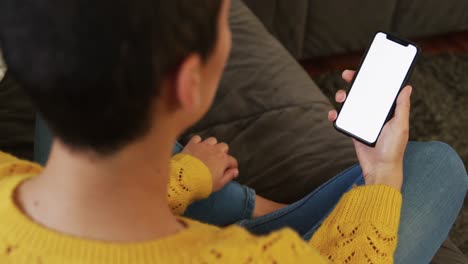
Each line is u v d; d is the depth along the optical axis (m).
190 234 0.42
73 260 0.38
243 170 1.11
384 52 0.91
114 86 0.35
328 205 0.97
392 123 0.85
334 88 1.77
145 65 0.35
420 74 1.81
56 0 0.34
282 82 1.21
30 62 0.35
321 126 1.16
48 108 0.36
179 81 0.37
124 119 0.36
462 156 1.63
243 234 0.44
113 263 0.38
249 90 1.19
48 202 0.41
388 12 1.74
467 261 1.06
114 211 0.40
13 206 0.41
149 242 0.40
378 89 0.90
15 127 1.04
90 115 0.36
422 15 1.79
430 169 0.93
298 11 1.65
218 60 0.41
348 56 1.87
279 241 0.43
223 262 0.41
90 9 0.34
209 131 1.14
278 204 1.07
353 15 1.71
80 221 0.40
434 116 1.71
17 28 0.34
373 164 0.86
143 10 0.34
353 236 0.72
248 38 1.26
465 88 1.79
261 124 1.15
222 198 0.99
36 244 0.39
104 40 0.34
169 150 0.43
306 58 1.82
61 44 0.34
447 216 0.91
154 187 0.42
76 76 0.34
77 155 0.38
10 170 0.51
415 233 0.87
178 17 0.35
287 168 1.11
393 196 0.76
